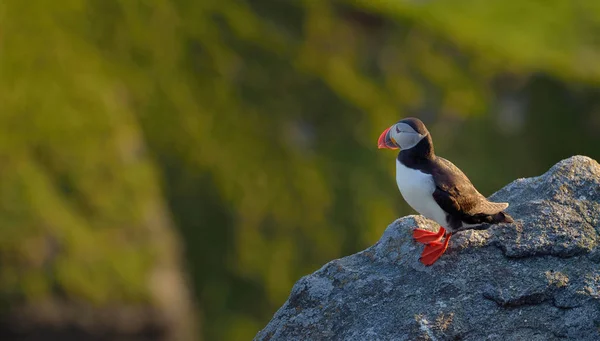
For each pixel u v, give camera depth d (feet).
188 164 107.65
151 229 95.86
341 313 23.88
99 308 84.02
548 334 22.30
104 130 102.68
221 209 104.78
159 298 89.10
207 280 98.43
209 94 116.67
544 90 128.16
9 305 80.28
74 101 103.96
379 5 131.23
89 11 116.06
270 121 116.67
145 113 110.73
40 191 91.15
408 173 24.13
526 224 24.59
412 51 128.36
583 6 149.18
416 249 24.75
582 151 124.67
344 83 122.42
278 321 24.81
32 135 97.55
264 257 102.89
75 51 110.93
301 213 108.58
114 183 98.02
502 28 140.67
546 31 140.46
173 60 117.70
